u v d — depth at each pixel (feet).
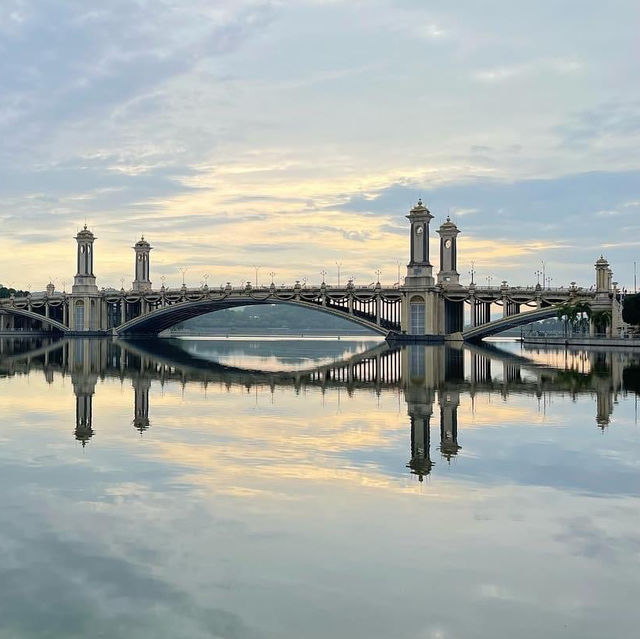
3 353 416.87
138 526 74.02
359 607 56.75
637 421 141.18
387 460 103.96
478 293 581.53
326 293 606.96
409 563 64.90
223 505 81.10
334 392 199.11
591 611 56.29
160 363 332.60
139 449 111.75
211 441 118.93
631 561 65.51
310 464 101.19
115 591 59.26
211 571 63.10
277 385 221.05
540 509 80.02
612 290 526.16
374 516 77.36
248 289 630.33
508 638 52.44
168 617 55.11
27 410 157.99
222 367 307.37
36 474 95.04
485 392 196.24
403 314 589.32
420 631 53.26
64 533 72.02
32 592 59.11
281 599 57.98
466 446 114.83
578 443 117.50
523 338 590.96
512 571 63.36
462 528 73.82
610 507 80.89
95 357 379.35
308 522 75.36
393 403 172.24
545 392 194.49
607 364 310.24
